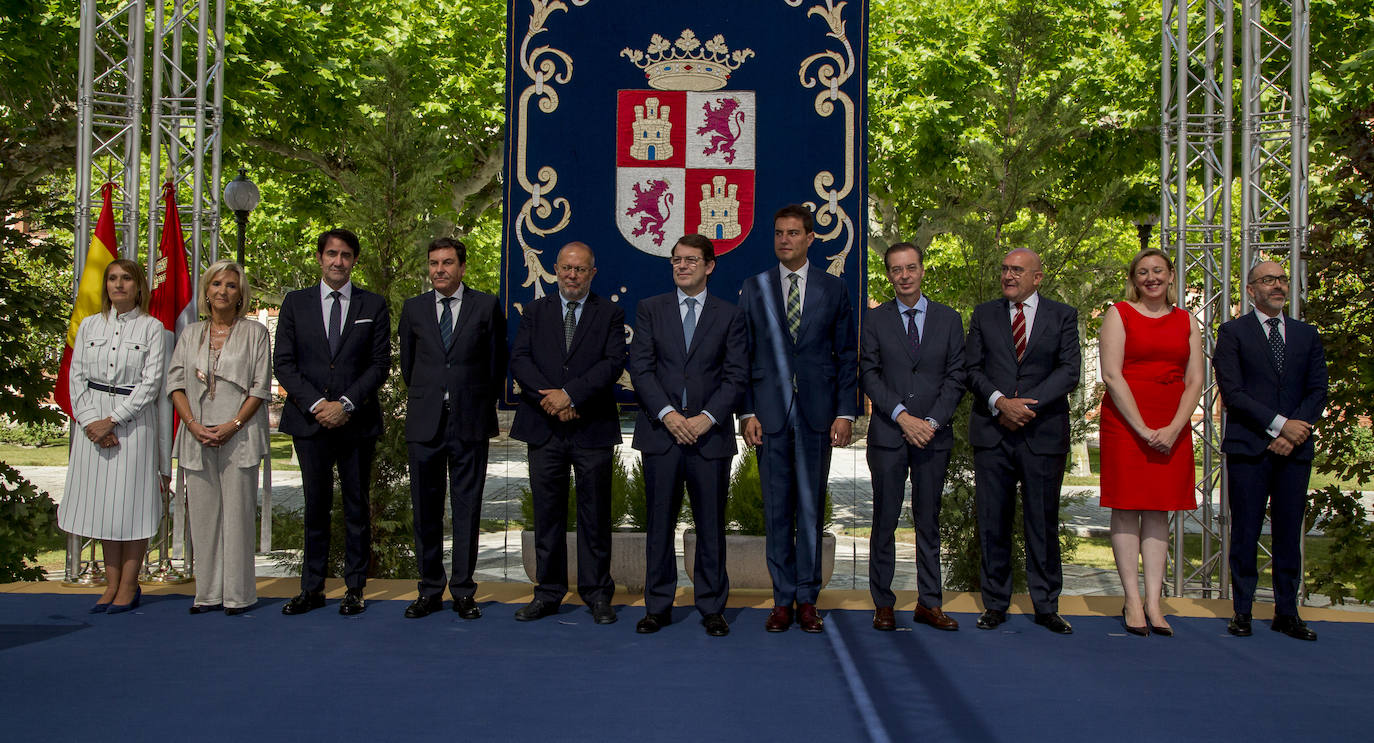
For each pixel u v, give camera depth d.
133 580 5.19
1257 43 6.71
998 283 6.46
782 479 4.93
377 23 12.92
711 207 5.87
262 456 5.23
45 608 5.21
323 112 12.19
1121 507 4.86
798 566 4.94
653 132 5.90
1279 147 6.88
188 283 6.06
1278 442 4.80
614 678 4.07
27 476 15.62
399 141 6.78
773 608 5.30
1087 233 6.77
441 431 5.04
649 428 4.92
